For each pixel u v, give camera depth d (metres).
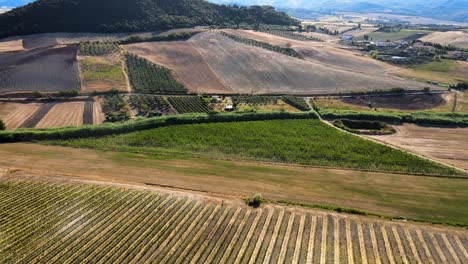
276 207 43.88
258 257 35.31
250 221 40.94
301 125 73.19
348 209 43.88
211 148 61.41
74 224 39.72
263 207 43.75
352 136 67.81
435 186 50.69
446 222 42.09
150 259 34.81
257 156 58.84
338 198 46.59
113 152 59.25
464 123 74.56
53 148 60.25
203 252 35.94
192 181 49.81
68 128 66.50
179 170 52.97
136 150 60.09
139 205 43.44
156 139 64.62
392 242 38.22
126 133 67.12
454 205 45.94
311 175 52.69
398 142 66.44
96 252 35.66
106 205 43.28
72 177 50.09
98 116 75.88
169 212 42.28
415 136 69.25
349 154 59.84
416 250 37.12
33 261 34.31
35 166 53.28
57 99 84.12
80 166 53.69
